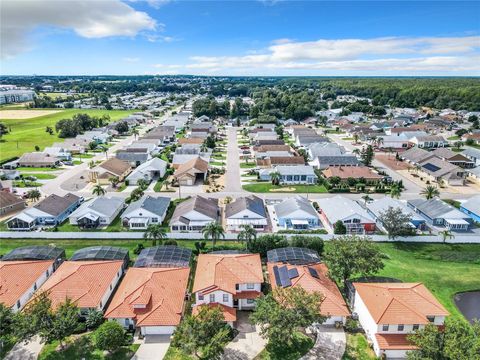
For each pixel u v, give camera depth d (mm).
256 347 48375
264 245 71125
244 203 90438
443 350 40469
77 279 57062
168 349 47844
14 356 46438
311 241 71812
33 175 129125
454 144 176000
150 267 63469
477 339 39562
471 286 64000
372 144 181875
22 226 85312
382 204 93312
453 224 86625
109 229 85312
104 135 190500
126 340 48719
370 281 60188
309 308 46250
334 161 136500
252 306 56719
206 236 73438
